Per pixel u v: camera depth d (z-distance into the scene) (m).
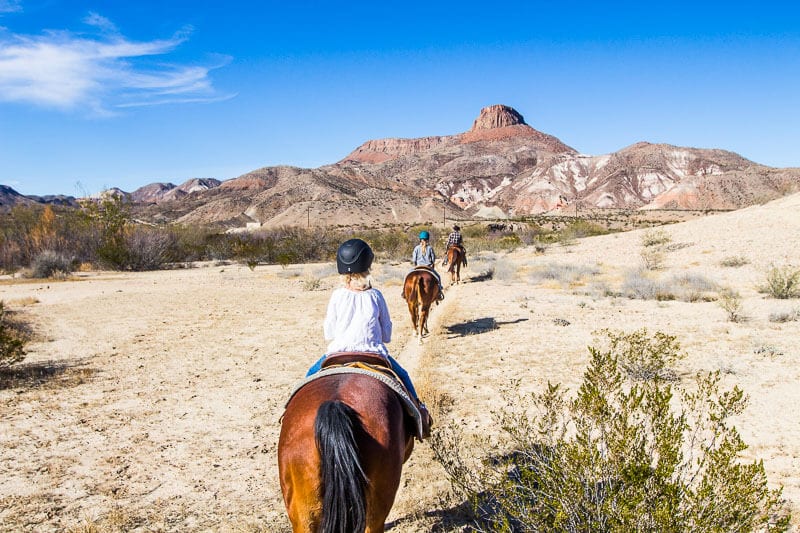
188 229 44.81
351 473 2.64
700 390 4.38
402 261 34.88
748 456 5.90
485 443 6.30
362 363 3.67
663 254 26.92
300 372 9.77
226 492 5.51
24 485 5.65
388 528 4.80
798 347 10.34
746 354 9.97
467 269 26.58
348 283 4.01
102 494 5.46
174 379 9.40
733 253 25.08
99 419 7.52
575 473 3.74
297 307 17.16
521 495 4.18
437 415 7.30
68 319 15.38
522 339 11.77
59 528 4.86
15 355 9.90
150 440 6.81
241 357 10.88
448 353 10.74
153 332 13.45
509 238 40.47
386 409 3.22
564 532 3.72
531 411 7.36
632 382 8.18
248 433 7.04
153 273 31.22
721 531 3.27
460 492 5.00
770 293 16.84
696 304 16.03
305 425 2.99
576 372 9.23
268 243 40.53
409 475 5.71
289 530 4.79
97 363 10.48
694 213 151.62
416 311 11.56
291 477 2.91
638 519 3.46
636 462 3.65
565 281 21.55
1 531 4.79
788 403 7.41
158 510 5.16
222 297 19.62
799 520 4.64
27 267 32.44
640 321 13.48
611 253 29.56
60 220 36.56
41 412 7.79
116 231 36.12
